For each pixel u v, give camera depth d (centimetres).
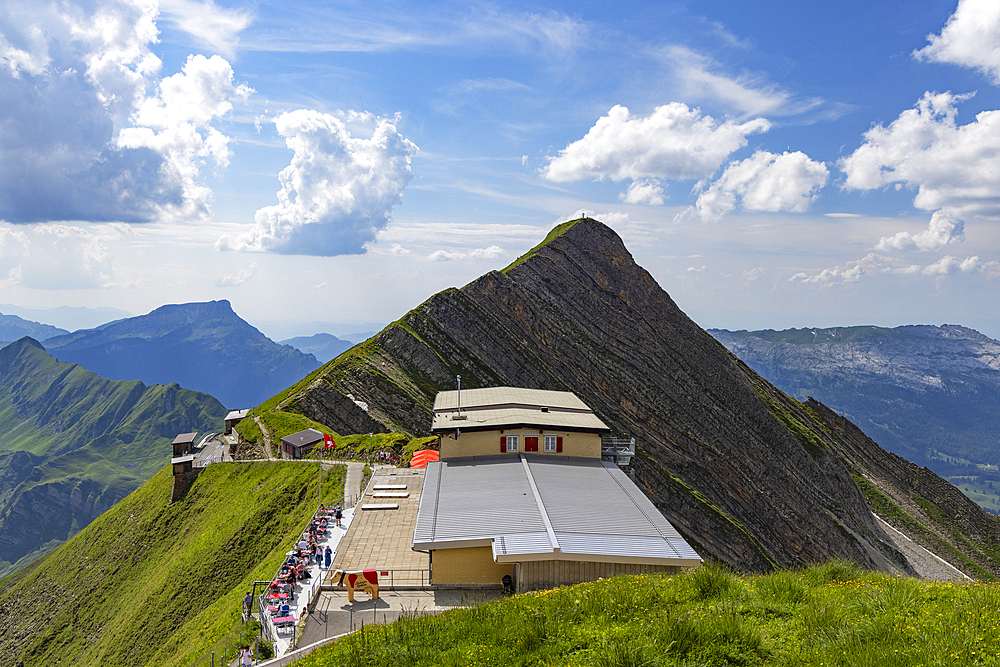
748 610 1825
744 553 11488
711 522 11606
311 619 3244
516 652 1759
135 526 8931
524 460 4997
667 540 3591
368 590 3422
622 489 4478
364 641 2088
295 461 8269
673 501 11600
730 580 2059
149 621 6175
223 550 6688
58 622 7750
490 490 4338
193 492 8806
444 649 1905
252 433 10188
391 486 6053
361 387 11681
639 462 11756
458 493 4312
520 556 3338
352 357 12519
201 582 6328
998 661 1327
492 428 5253
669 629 1639
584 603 1981
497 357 13850
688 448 13862
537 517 3822
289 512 6806
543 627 1838
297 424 9975
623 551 3419
